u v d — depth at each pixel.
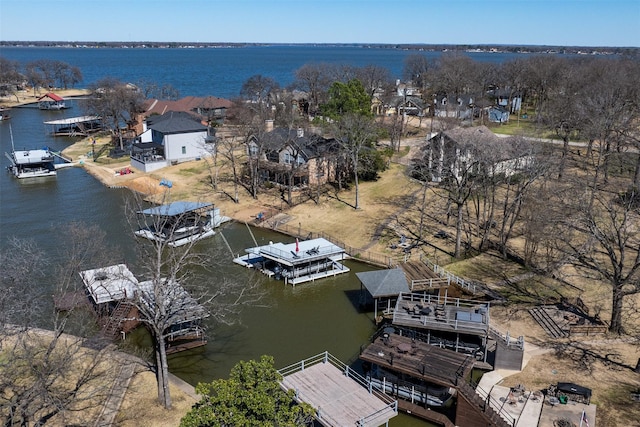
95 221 66.38
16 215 68.69
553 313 42.19
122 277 40.94
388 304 45.19
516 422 30.27
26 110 165.00
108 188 81.69
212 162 91.19
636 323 40.69
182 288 39.06
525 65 154.00
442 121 91.56
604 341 38.53
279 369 37.16
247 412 23.48
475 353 37.66
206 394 24.75
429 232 61.00
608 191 58.03
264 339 41.97
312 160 78.12
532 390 33.41
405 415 32.97
